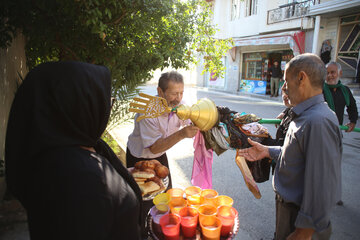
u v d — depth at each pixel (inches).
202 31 130.6
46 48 106.7
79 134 29.1
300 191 52.4
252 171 78.4
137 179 60.5
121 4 91.7
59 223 24.0
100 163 29.4
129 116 164.4
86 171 26.4
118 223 28.4
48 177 25.4
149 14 97.0
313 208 47.2
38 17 89.1
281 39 482.3
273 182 59.3
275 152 63.8
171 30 121.3
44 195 24.9
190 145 215.8
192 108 53.7
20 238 83.3
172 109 52.3
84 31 98.6
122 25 104.7
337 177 47.1
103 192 26.5
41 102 27.3
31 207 26.0
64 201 24.3
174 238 44.9
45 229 24.5
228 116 70.6
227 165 173.0
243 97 576.7
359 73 413.7
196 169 74.3
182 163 173.9
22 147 27.5
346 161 181.9
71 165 26.2
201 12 129.9
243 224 107.1
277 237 60.7
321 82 51.5
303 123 49.9
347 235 101.7
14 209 95.9
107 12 82.3
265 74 584.4
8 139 27.9
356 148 210.4
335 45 440.5
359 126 288.7
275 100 513.3
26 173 27.8
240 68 655.1
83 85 28.5
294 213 55.7
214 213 48.4
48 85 27.7
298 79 52.4
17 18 85.0
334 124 47.4
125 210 29.1
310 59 51.6
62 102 27.6
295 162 52.1
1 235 83.7
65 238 23.9
